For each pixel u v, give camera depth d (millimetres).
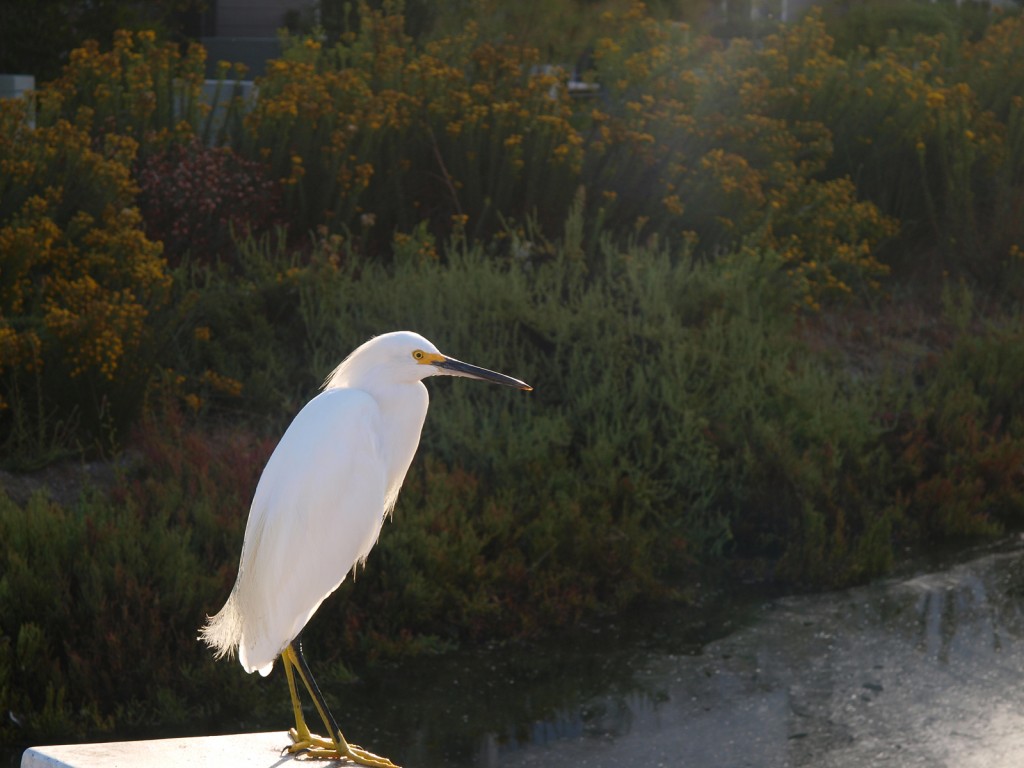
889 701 6695
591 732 6391
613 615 7812
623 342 9164
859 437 9234
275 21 19547
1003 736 6281
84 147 9500
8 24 13273
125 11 14398
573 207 10602
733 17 19656
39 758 3490
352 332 9016
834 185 12078
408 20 14742
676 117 11242
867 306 11852
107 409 8125
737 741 6270
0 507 6996
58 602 6461
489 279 9352
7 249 8242
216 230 10133
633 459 8836
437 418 8539
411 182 11086
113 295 8422
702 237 11289
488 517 7809
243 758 3545
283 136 10547
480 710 6625
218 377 8789
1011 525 9398
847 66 13484
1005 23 15344
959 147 12734
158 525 6996
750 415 9219
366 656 7098
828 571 8305
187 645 6566
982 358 10734
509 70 11500
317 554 3742
